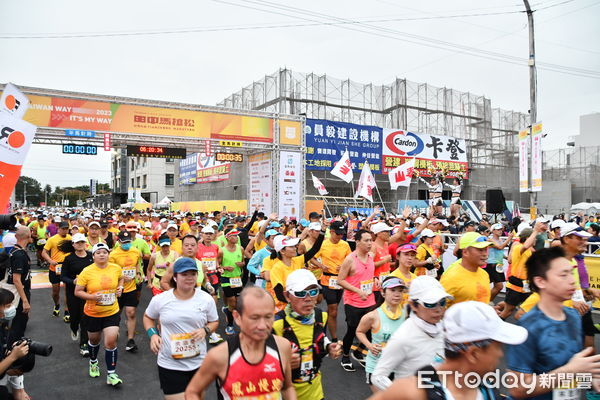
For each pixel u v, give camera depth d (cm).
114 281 533
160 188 5350
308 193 2589
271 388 237
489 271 798
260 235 777
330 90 2922
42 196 11519
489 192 1205
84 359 605
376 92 3209
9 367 309
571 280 251
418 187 2884
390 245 754
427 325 281
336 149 2378
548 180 3666
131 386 514
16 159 514
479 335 177
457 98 3362
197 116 1798
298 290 296
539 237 648
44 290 1110
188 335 368
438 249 874
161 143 1817
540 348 247
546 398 243
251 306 230
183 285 366
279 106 2695
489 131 3475
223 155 2005
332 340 639
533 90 1303
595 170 3503
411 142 2678
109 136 1628
